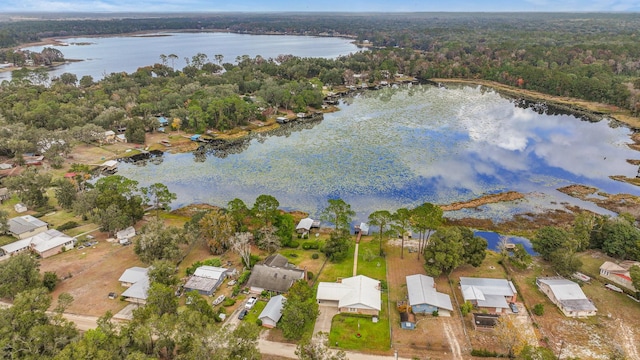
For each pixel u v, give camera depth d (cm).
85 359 4919
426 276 7444
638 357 5831
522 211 10600
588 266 8106
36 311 5738
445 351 5909
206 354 5075
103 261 8306
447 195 11450
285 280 7275
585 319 6600
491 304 6738
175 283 7162
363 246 8994
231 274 7750
